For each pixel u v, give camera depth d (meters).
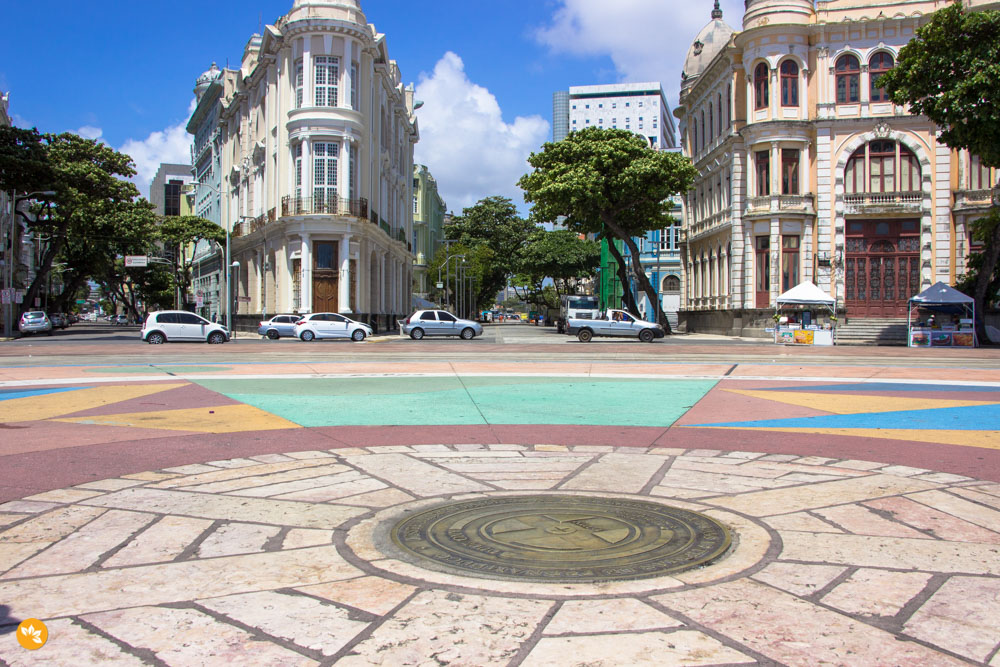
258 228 46.34
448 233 89.44
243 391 11.88
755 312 38.34
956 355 23.08
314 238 40.34
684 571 3.76
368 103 43.66
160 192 104.75
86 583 3.63
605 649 2.94
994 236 30.34
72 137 49.50
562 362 18.50
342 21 40.34
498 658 2.87
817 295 32.56
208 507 5.03
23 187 42.22
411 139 65.12
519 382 13.25
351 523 4.64
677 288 65.94
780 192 37.97
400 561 3.93
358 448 7.22
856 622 3.18
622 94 181.62
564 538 4.30
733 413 9.65
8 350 26.28
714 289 44.69
